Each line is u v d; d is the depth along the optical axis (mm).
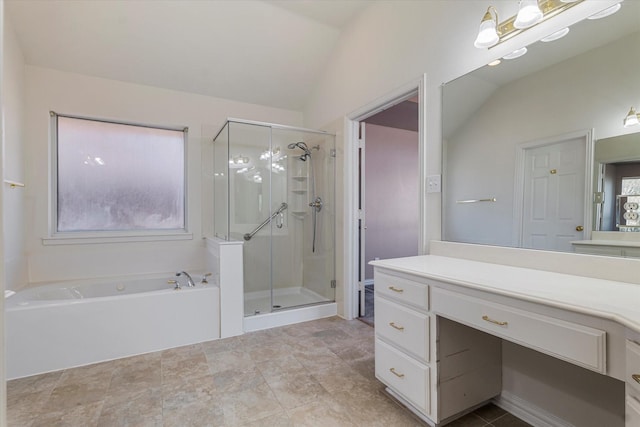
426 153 2105
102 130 3088
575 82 1387
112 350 2209
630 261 1217
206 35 2816
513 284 1225
